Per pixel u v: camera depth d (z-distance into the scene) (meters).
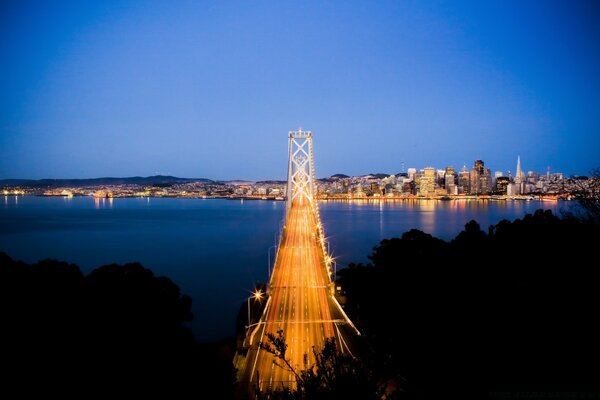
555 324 31.33
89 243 199.62
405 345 34.16
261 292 81.75
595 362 27.42
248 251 172.00
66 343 33.34
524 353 29.31
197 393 36.50
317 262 107.19
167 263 147.12
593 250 37.53
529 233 53.38
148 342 38.47
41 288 37.66
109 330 37.03
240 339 57.81
